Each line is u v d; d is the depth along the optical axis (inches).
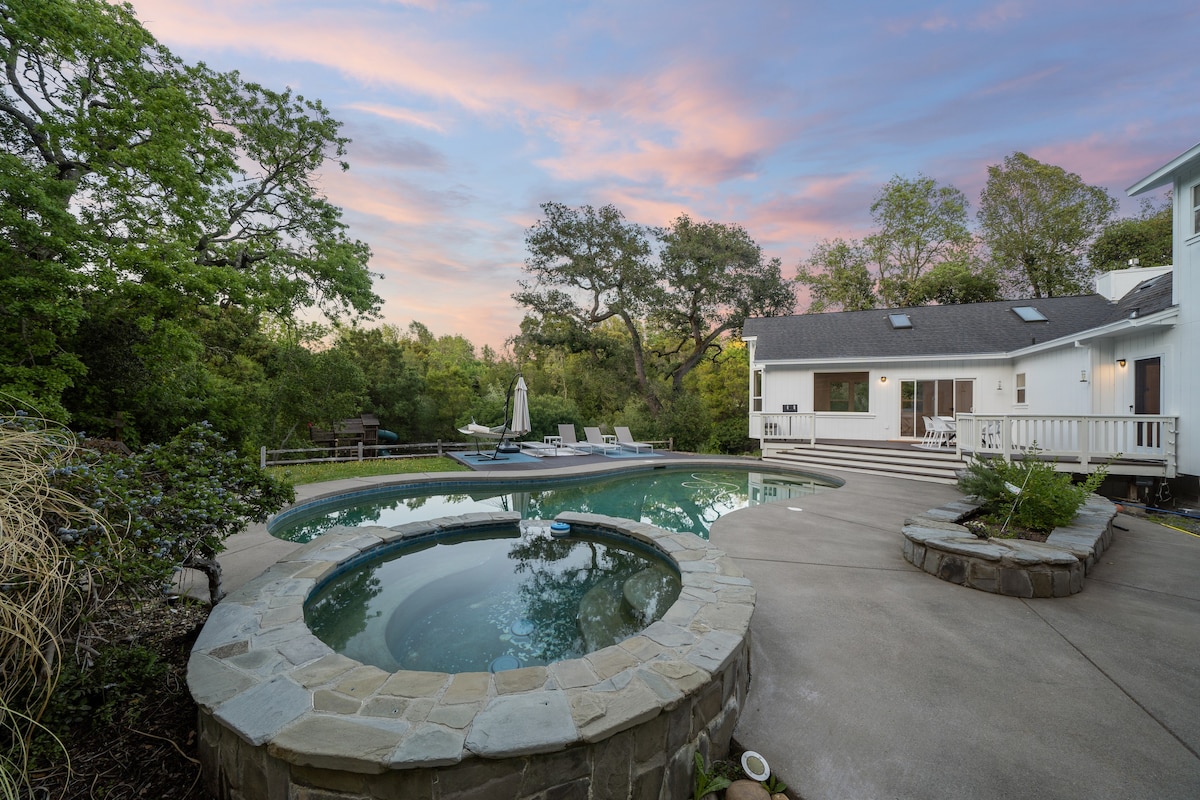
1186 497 304.2
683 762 85.9
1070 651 127.1
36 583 79.4
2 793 72.9
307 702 82.5
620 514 325.4
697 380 1072.2
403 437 828.6
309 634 108.6
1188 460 303.0
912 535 194.1
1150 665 120.0
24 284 273.4
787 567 192.2
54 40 330.3
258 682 88.7
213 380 459.8
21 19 312.7
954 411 530.0
